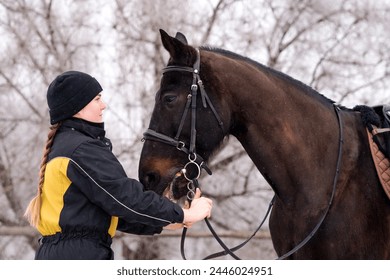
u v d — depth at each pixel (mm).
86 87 4008
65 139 3926
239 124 4742
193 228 13203
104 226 3938
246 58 4938
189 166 4613
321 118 4789
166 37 4652
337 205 4621
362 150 4812
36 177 12812
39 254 3910
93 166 3795
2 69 13273
